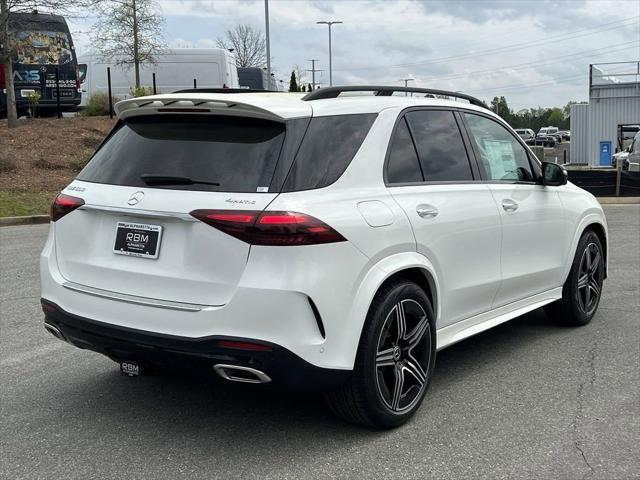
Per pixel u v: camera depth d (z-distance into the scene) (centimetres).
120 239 363
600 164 3484
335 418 399
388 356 374
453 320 436
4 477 328
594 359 505
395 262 371
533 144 6362
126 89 2633
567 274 566
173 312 336
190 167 354
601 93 3541
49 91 2047
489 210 456
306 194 339
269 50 2811
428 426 387
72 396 432
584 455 351
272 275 322
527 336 568
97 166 393
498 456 350
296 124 354
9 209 1366
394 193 386
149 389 445
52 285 389
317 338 333
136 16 2441
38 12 1827
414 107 430
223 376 334
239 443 365
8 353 518
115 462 344
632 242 1070
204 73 2616
